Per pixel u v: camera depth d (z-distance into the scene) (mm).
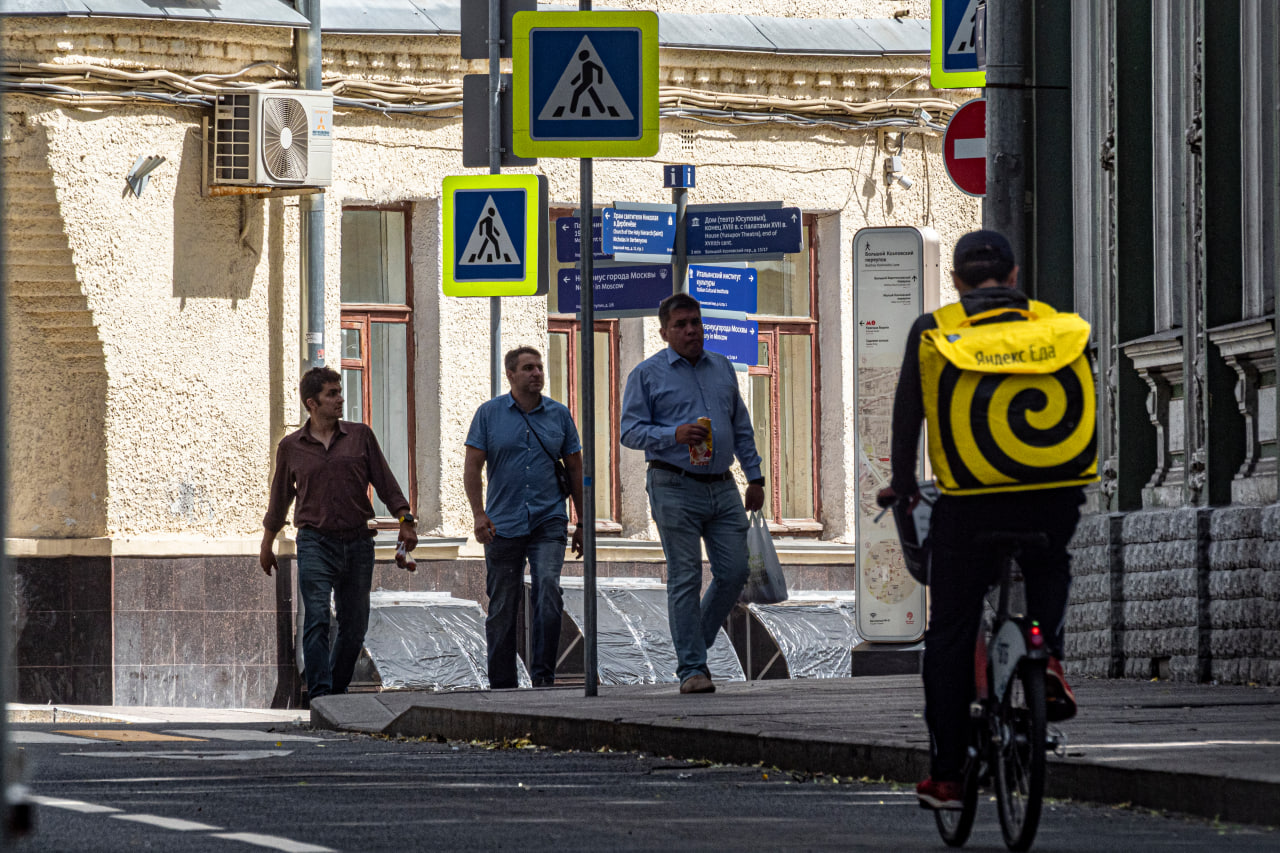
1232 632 39281
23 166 58250
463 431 66125
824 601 70062
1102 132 47125
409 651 61656
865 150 71938
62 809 23688
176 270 60344
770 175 70500
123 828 21734
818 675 67812
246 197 61375
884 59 71375
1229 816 21250
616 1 68750
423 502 66062
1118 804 22688
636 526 69062
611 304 52531
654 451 38031
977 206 73812
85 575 58500
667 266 52062
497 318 57719
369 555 50156
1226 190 40844
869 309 45438
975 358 19891
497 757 31688
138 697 58812
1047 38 50188
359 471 49812
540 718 33594
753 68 69812
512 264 51781
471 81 54375
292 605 61031
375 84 64250
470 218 51812
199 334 60719
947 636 20516
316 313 62188
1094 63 47938
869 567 45812
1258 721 28781
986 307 20438
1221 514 39781
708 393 38312
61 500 59469
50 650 58250
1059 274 50031
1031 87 38562
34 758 31922
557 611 48156
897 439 20734
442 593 64812
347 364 65062
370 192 64500
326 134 60812
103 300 59188
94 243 59031
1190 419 41562
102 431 59469
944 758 20422
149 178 59812
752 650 68938
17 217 58656
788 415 72125
